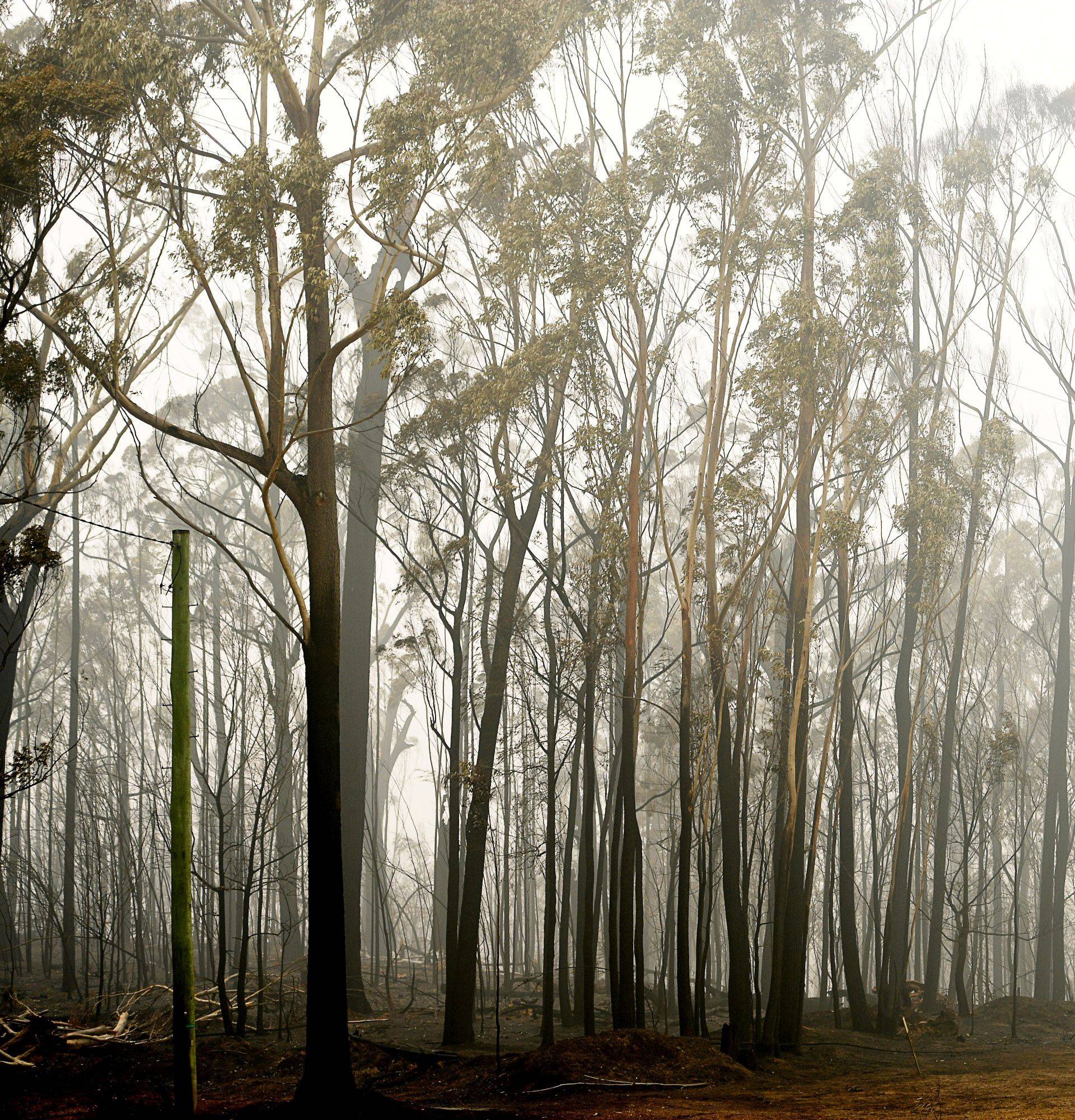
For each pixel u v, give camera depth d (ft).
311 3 48.52
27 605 79.15
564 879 82.74
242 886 66.74
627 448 61.67
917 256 85.51
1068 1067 53.83
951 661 92.32
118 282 49.52
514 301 70.08
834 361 59.16
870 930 126.52
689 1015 53.57
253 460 44.60
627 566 61.52
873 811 96.17
